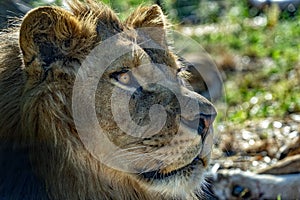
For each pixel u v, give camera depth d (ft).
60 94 32.19
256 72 82.48
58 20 32.24
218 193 47.83
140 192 34.55
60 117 32.30
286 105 69.51
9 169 33.42
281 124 65.36
